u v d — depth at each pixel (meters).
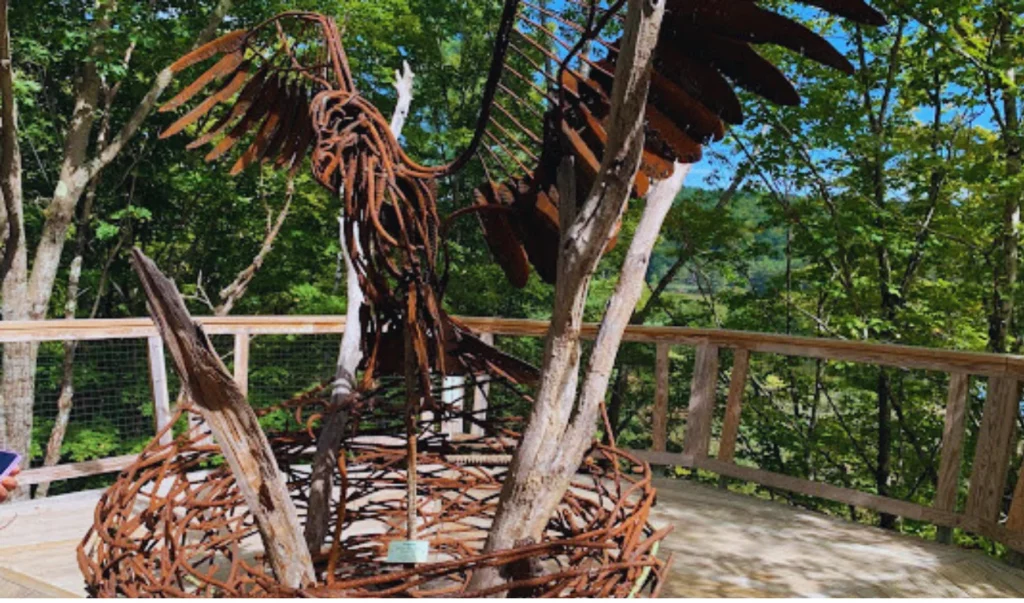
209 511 1.75
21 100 6.78
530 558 1.24
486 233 1.75
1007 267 6.22
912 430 7.16
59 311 9.96
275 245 9.59
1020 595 2.54
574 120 1.50
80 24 6.66
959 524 2.99
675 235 7.43
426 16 9.59
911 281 6.86
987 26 5.91
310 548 1.56
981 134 6.48
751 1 1.21
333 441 1.67
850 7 1.17
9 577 1.43
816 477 7.91
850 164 6.26
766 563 2.72
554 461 1.29
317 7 7.35
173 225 10.23
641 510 1.26
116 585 1.15
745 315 7.55
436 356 1.64
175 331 1.13
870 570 2.71
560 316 1.28
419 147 8.54
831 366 7.14
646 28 1.07
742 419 7.96
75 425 7.99
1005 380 2.92
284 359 5.13
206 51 1.72
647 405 8.88
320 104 1.49
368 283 1.52
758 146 6.62
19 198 6.57
